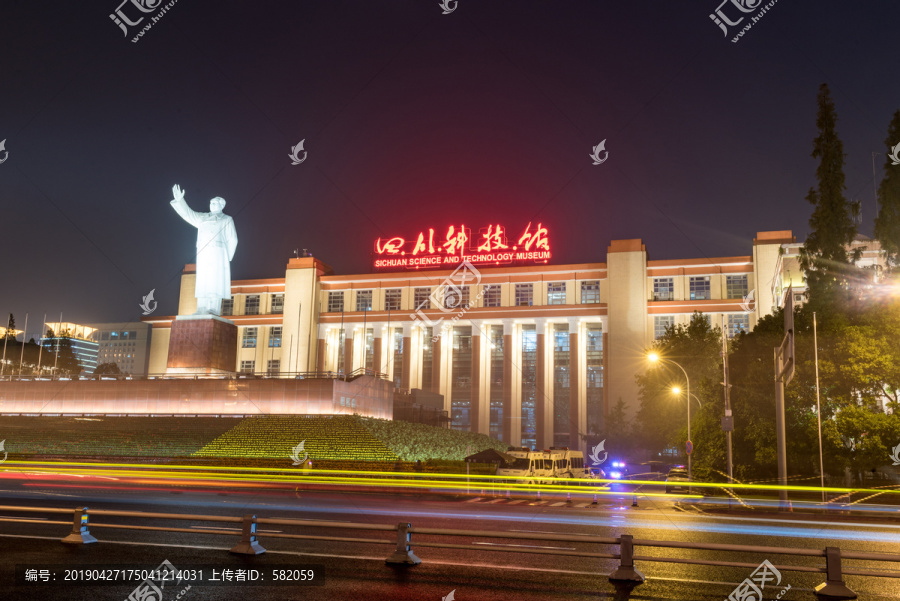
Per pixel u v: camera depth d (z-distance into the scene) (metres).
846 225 47.19
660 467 77.38
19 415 68.88
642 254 97.38
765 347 48.03
